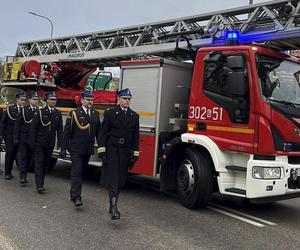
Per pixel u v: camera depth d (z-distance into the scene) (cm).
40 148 863
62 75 1337
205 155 753
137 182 1048
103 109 942
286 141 683
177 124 838
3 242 550
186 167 768
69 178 1067
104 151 667
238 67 695
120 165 671
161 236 596
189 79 884
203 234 615
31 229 611
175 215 719
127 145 677
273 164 666
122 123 670
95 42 1316
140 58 1002
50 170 1135
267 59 707
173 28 1074
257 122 677
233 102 707
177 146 796
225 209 781
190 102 777
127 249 538
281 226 680
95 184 987
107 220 671
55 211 717
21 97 970
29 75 1305
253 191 668
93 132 750
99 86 1268
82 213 709
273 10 870
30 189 905
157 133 842
